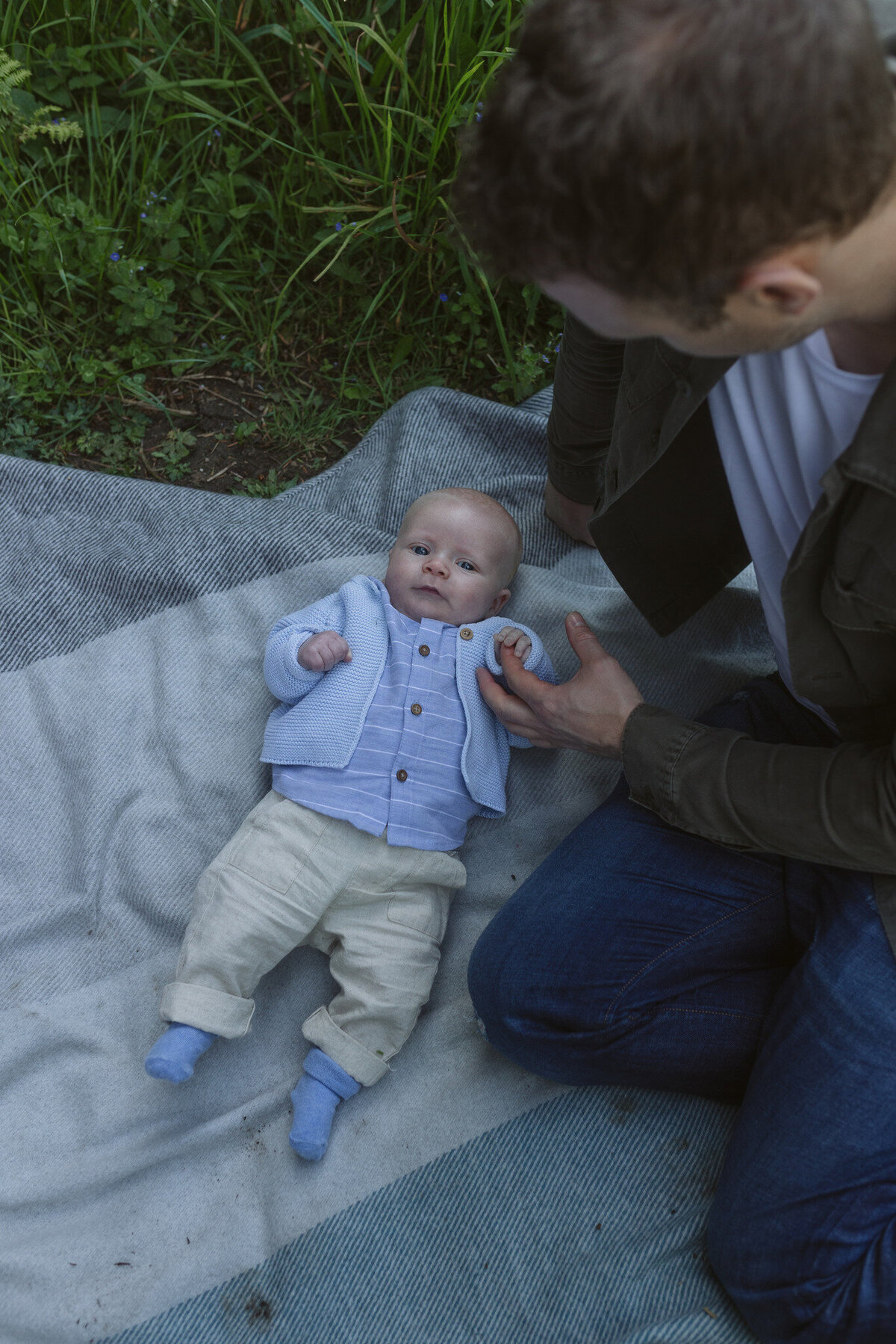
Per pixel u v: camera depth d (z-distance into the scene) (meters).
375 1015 1.63
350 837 1.71
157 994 1.72
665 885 1.58
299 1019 1.75
